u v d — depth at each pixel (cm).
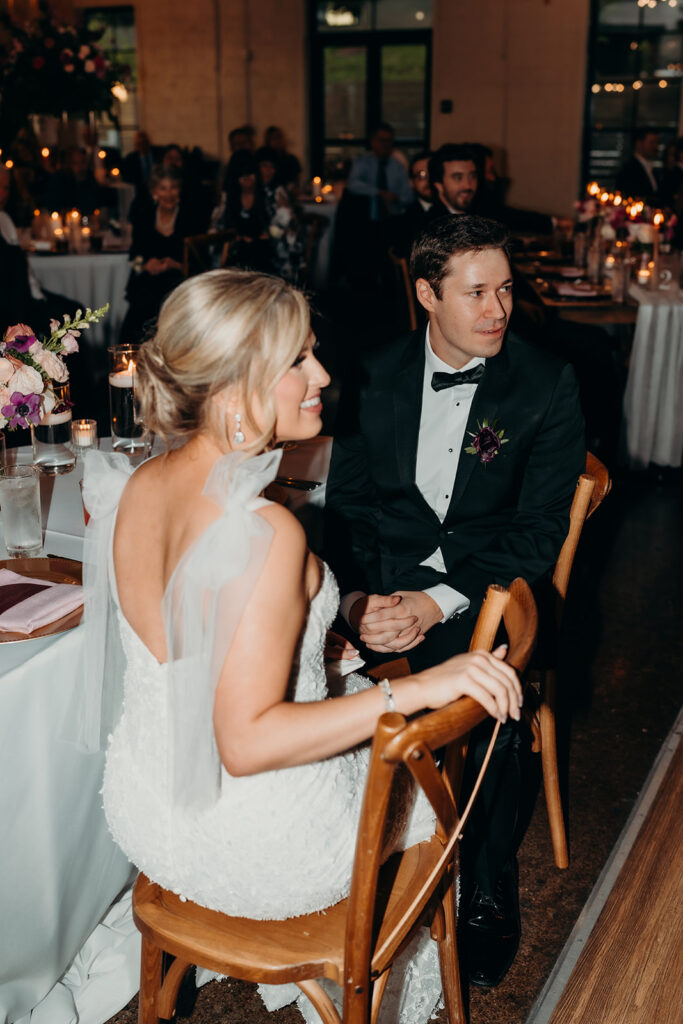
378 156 873
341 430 209
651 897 204
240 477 111
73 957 167
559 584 192
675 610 333
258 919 128
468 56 988
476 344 183
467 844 188
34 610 151
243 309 113
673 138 960
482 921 187
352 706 111
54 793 150
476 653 116
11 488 171
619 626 321
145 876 139
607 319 448
